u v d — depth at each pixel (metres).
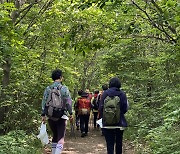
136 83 12.55
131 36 8.52
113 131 6.68
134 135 10.23
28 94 10.80
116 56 13.80
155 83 11.15
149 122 9.12
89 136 13.70
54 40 12.57
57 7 11.90
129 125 11.12
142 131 8.87
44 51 13.05
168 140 6.50
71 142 11.95
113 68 14.55
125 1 7.21
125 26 6.91
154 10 7.52
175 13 6.61
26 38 11.72
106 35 8.36
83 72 27.36
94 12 9.95
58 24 12.14
